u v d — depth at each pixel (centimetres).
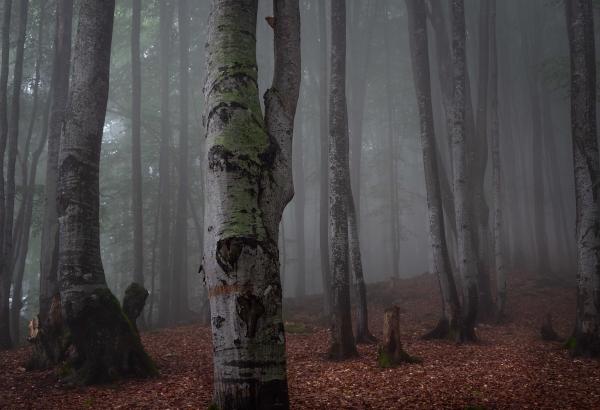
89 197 997
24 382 928
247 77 497
